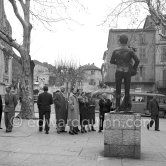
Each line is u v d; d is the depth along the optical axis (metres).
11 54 19.92
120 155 8.49
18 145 9.84
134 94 36.50
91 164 7.53
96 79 102.44
